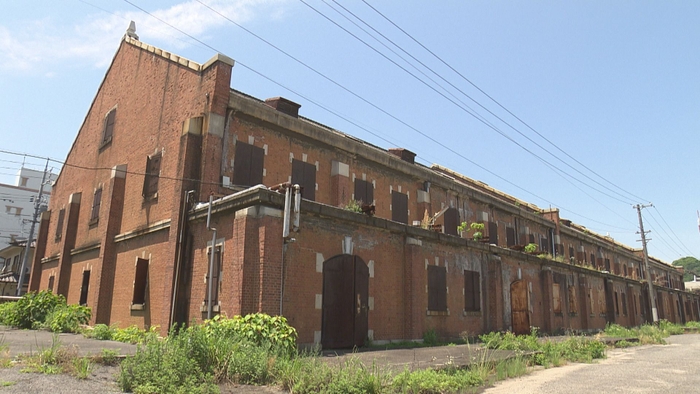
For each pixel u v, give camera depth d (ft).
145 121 65.21
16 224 187.01
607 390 31.96
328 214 47.39
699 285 285.64
